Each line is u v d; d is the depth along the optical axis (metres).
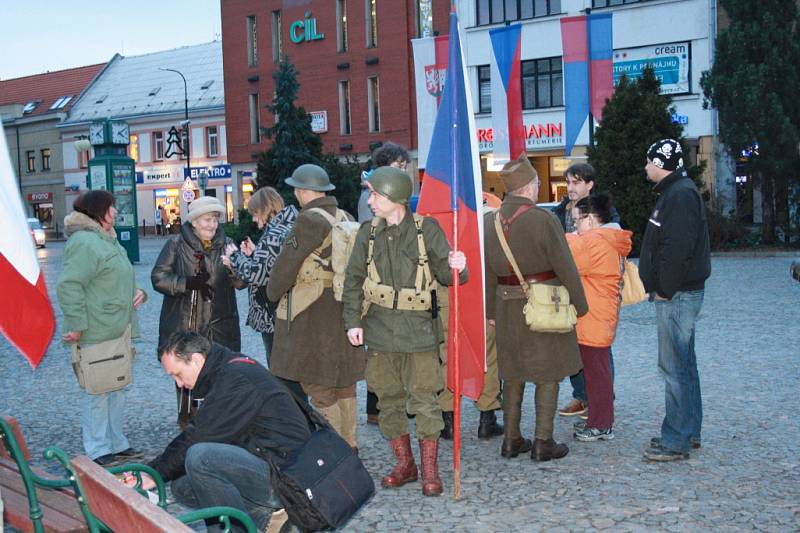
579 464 5.90
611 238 6.31
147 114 55.66
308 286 5.89
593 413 6.45
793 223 25.03
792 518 4.75
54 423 7.59
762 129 24.56
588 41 24.70
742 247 25.61
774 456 5.89
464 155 5.59
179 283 6.57
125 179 27.98
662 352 5.88
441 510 5.10
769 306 13.30
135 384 9.21
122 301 6.10
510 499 5.25
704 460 5.86
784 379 8.20
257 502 4.23
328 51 41.50
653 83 24.66
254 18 44.81
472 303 5.67
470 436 6.86
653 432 6.67
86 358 6.04
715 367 8.88
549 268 5.91
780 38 24.89
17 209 3.11
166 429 7.27
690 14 30.78
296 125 30.72
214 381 4.18
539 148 34.25
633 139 24.11
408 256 5.34
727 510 4.90
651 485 5.38
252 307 6.73
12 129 64.12
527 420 7.23
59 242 55.59
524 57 34.22
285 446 4.18
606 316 6.33
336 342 5.94
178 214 55.34
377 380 5.53
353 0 40.41
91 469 3.32
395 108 39.50
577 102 25.11
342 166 30.11
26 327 3.09
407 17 38.88
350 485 4.13
